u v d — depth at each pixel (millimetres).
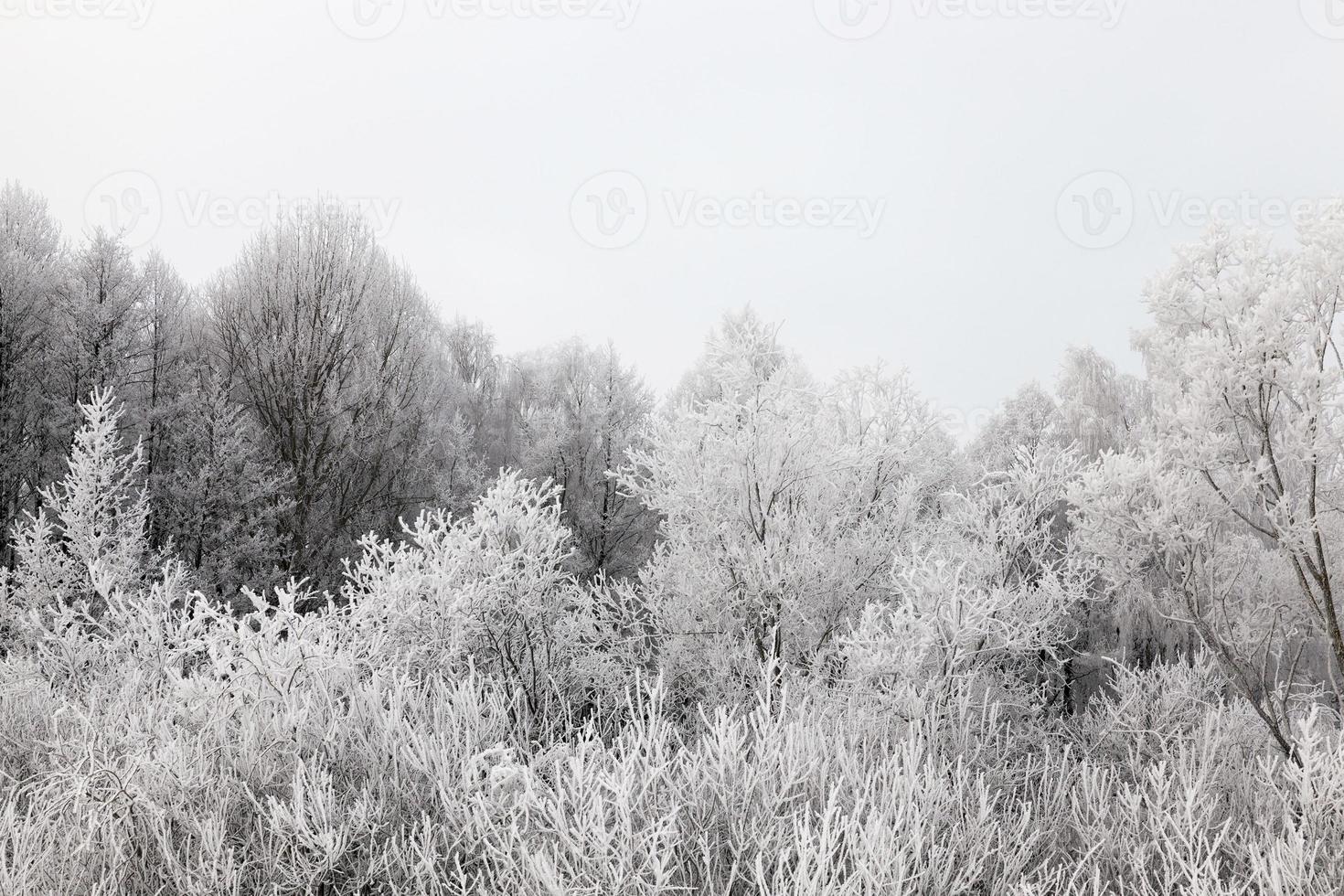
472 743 2680
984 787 2656
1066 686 5332
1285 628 4164
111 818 2287
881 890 1921
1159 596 5156
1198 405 3635
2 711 3521
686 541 4992
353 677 3135
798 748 2609
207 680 2961
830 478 5465
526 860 1995
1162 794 2844
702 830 2199
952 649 3680
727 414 4926
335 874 2264
